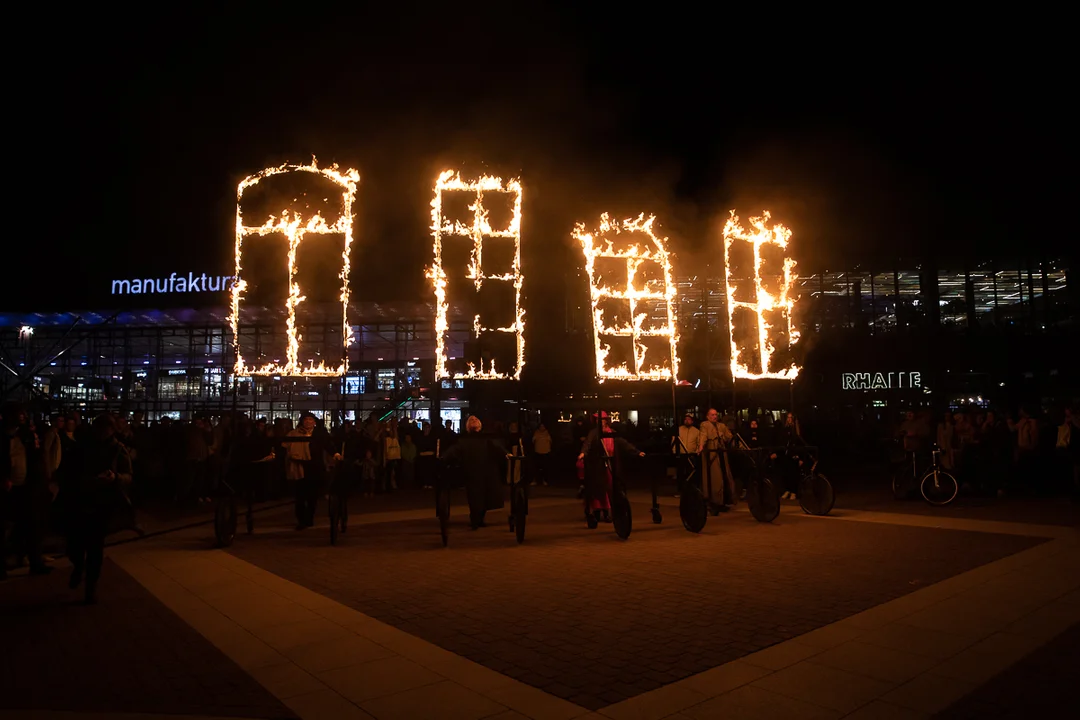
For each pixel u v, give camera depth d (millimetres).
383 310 29891
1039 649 5203
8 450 8039
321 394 30703
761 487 11656
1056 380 29281
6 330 31812
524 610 6449
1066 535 9883
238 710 4297
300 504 11711
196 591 7430
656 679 4695
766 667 4879
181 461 15562
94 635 5902
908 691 4445
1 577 8070
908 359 30125
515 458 10656
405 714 4195
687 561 8500
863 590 6941
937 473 13383
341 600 6934
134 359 32594
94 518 6965
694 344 29156
